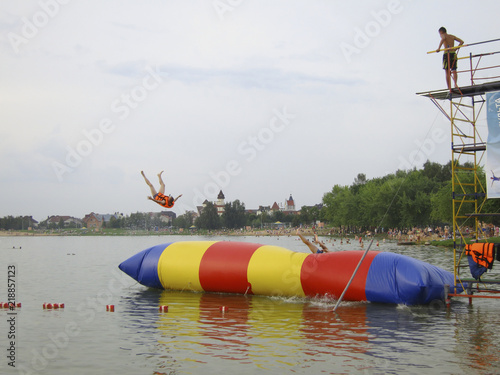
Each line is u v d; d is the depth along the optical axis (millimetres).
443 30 16203
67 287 22500
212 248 19984
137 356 10664
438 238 68062
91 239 157125
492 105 15336
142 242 119438
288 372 9461
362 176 138125
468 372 9367
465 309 15758
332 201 118750
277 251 18891
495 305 16484
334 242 80562
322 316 14672
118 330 13109
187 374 9430
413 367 9680
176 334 12570
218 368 9742
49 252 64312
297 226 190625
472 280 16281
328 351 10820
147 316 14961
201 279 19344
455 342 11531
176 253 20359
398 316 14617
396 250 48156
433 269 16891
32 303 17797
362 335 12250
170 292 20141
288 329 12992
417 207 73000
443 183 84562
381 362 10008
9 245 98562
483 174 51719
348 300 17078
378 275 16516
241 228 175500
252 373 9430
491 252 15344
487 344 11328
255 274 18266
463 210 50781
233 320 14203
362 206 92688
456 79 16203
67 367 10008
